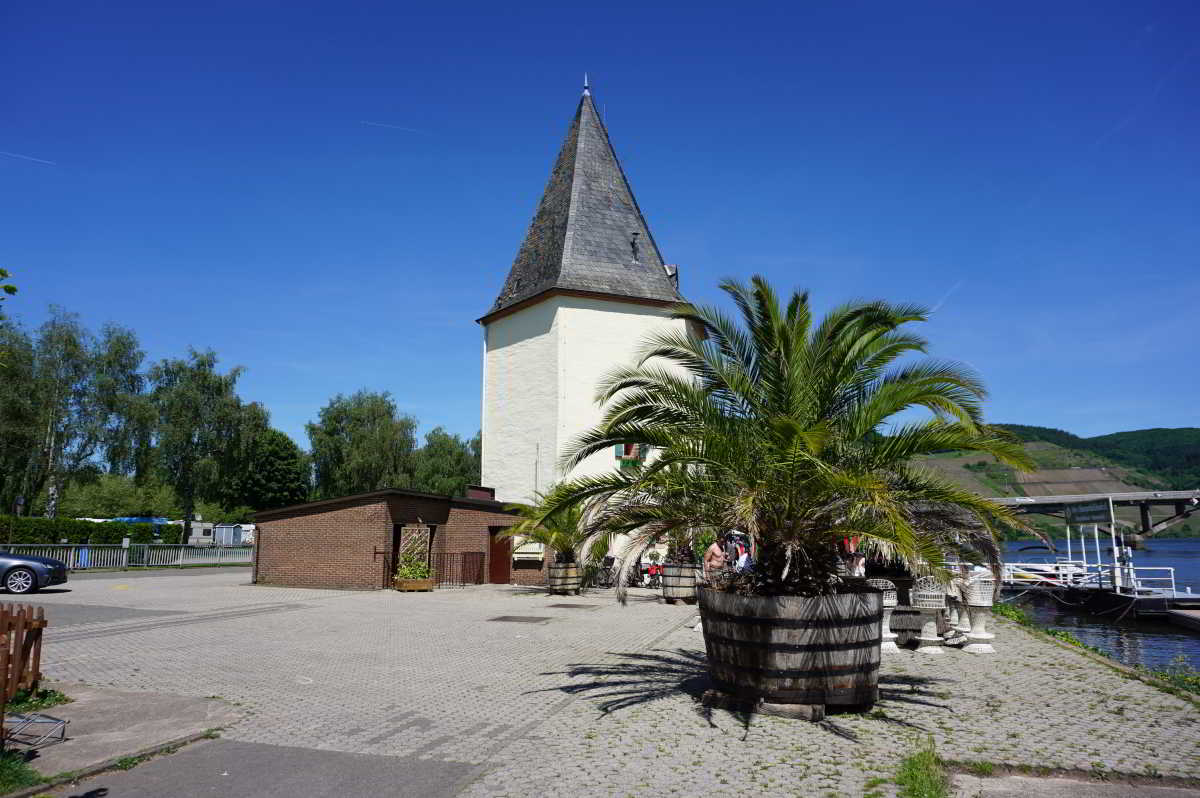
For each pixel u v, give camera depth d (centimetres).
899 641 1201
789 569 777
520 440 2866
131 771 563
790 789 529
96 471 4703
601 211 3025
